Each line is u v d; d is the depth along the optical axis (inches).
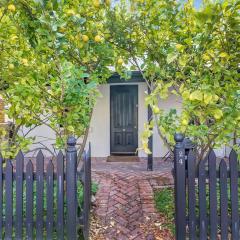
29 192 121.6
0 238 122.7
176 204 115.3
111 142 383.6
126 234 143.2
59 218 120.6
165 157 349.1
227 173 114.3
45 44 133.3
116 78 342.6
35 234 126.1
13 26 142.6
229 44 130.6
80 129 144.9
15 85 139.5
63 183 120.8
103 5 141.3
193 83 124.9
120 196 192.7
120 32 151.6
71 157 119.6
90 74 151.8
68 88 129.4
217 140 126.1
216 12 105.1
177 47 125.2
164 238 137.7
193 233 114.7
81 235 131.2
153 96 131.9
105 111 379.2
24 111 139.9
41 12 129.7
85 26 148.2
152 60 155.3
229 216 118.1
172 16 151.0
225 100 121.6
